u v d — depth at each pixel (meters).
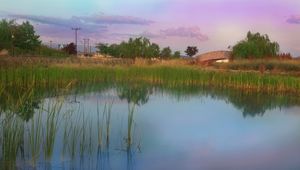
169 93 26.39
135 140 11.80
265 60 46.25
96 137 11.80
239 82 30.47
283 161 10.17
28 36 57.94
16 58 31.81
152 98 23.34
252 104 21.80
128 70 33.78
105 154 10.23
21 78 23.55
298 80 28.11
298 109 20.06
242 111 19.02
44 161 9.38
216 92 27.67
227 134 13.26
